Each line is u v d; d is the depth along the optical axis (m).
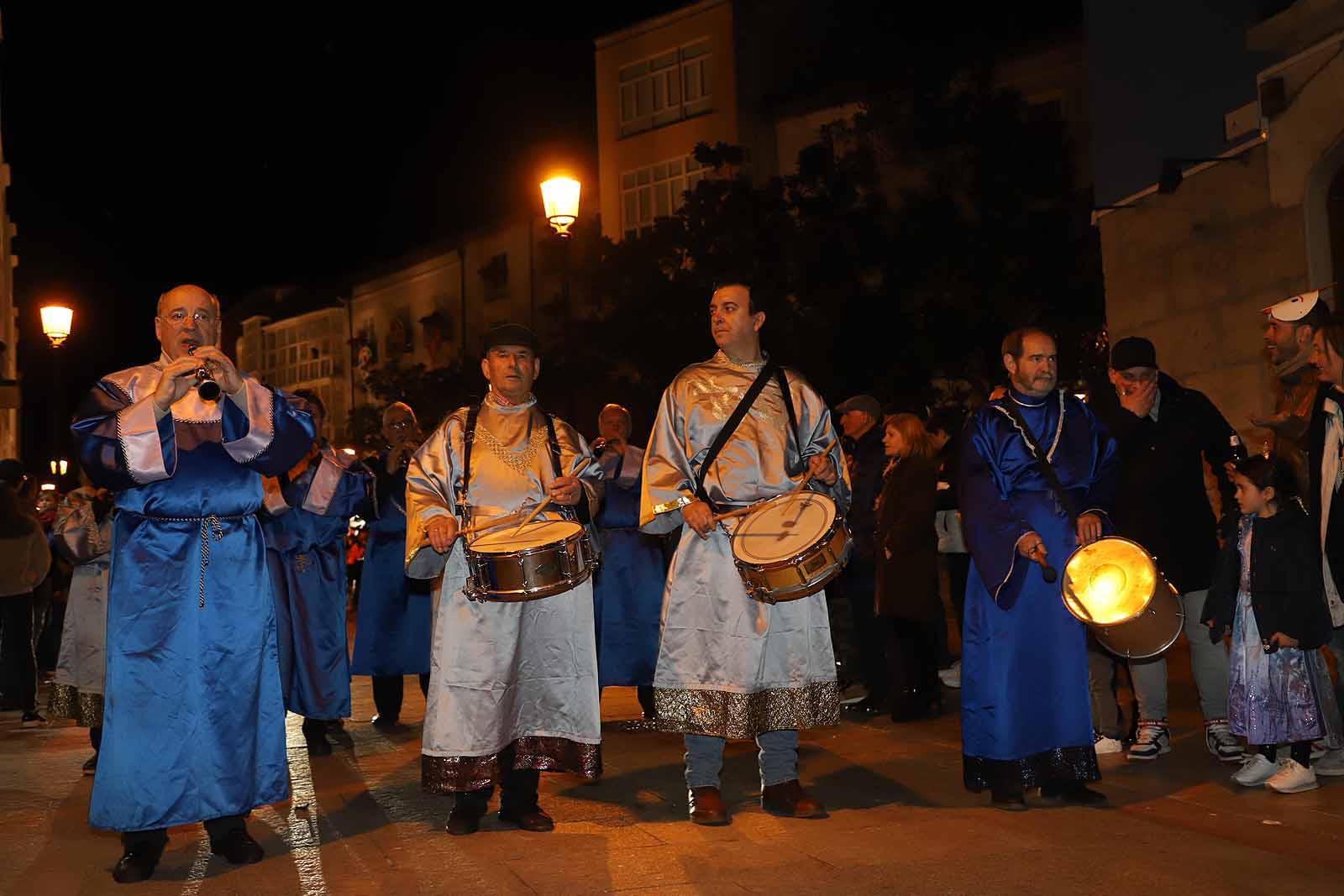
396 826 5.97
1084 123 23.31
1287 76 11.66
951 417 21.38
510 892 4.79
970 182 22.00
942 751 7.50
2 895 4.92
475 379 30.14
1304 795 6.08
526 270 36.41
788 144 29.20
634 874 5.00
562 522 5.96
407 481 5.97
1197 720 8.17
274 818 6.23
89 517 7.59
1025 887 4.70
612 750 7.90
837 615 10.16
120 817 5.10
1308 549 6.08
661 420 6.14
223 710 5.32
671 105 32.62
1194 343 13.20
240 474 5.46
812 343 21.84
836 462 6.14
